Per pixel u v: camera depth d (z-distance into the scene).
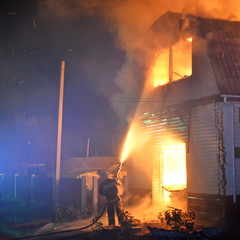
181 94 13.98
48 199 20.05
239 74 12.40
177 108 14.12
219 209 11.70
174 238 8.88
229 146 11.74
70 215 14.96
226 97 11.84
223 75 12.20
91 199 16.50
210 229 9.20
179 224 10.70
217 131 11.97
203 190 12.48
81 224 13.34
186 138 13.54
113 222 11.75
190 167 13.20
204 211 12.35
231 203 11.59
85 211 15.16
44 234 11.17
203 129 12.64
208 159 12.34
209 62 12.45
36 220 15.34
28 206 20.59
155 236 9.06
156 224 11.32
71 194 16.39
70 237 10.89
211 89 12.29
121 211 11.60
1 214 17.88
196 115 13.04
